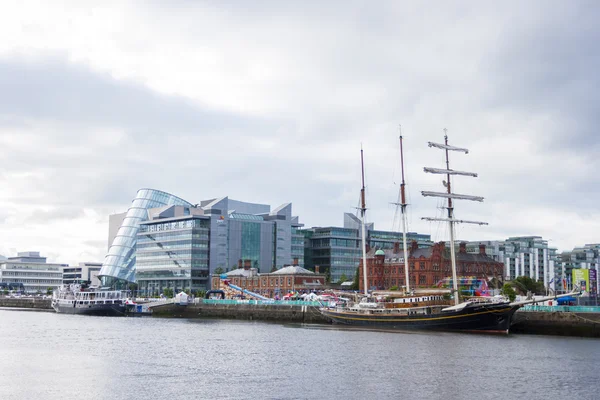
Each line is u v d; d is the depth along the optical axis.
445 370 86.19
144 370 87.38
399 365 90.56
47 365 91.38
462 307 139.62
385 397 70.00
